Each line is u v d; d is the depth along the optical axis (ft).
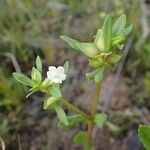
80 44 0.22
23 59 0.41
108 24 0.22
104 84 0.40
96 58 0.22
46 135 0.37
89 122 0.29
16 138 0.37
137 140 0.35
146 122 0.37
